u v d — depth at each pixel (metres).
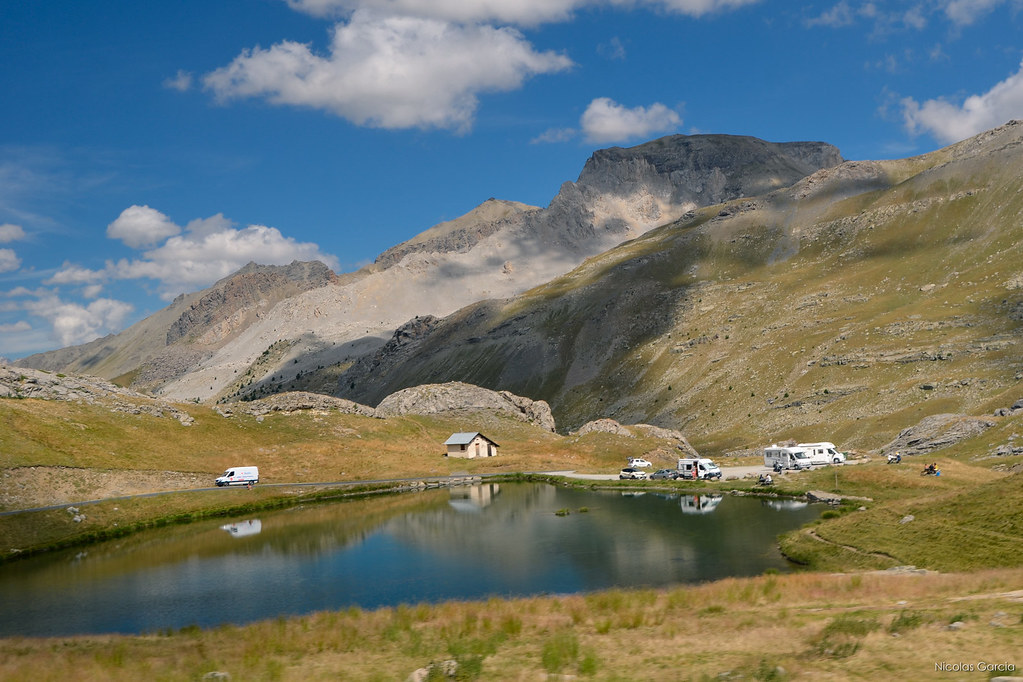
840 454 127.31
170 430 137.50
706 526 82.31
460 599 57.41
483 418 194.88
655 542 75.44
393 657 29.50
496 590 60.03
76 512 94.75
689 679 22.97
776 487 102.62
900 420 194.12
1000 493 57.59
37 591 65.38
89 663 31.47
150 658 32.31
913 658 22.27
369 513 103.69
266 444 146.62
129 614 57.00
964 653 22.12
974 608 28.34
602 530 83.81
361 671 27.41
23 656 34.03
